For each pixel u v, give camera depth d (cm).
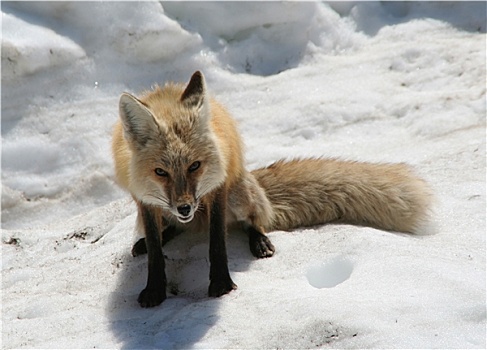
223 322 781
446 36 1692
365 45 1712
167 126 832
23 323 842
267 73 1653
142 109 823
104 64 1526
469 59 1569
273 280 891
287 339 730
